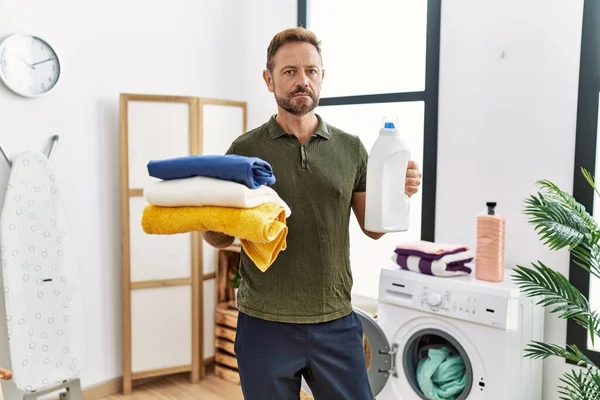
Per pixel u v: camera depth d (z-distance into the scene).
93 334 2.68
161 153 2.72
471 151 2.40
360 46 2.82
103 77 2.63
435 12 2.47
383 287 2.22
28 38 2.35
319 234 1.35
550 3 2.15
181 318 2.83
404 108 2.66
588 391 1.70
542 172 2.21
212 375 2.98
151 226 1.13
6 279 2.24
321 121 1.41
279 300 1.35
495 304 1.90
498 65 2.30
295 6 3.02
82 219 2.60
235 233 1.07
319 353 1.36
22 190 2.29
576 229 1.57
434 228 2.54
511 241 2.30
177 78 2.91
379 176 1.34
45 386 2.36
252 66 3.20
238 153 1.40
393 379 2.21
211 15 3.04
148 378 2.91
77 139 2.56
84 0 2.54
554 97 2.17
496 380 1.92
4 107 2.32
